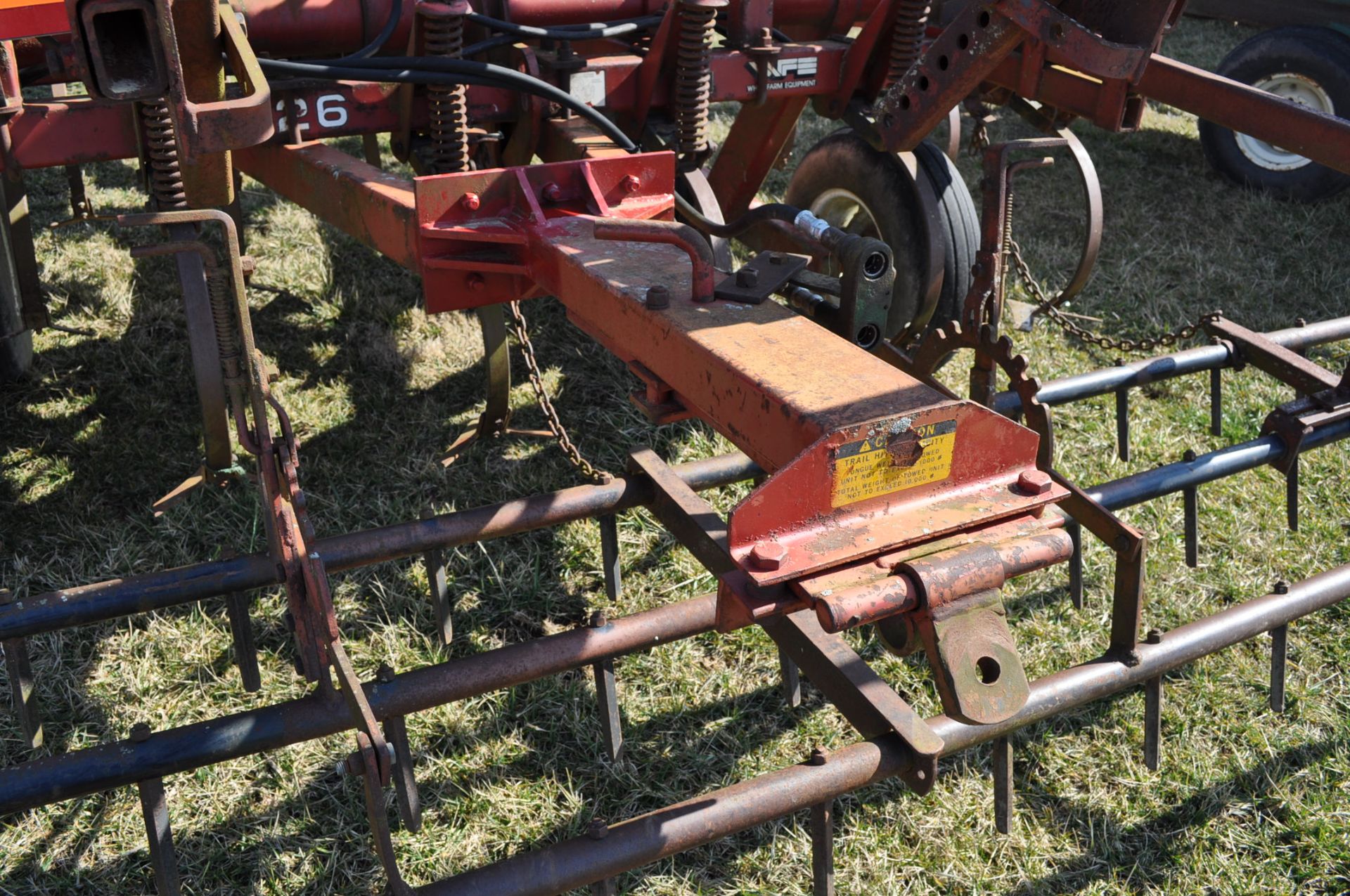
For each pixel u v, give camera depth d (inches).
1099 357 212.7
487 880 83.9
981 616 76.2
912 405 75.6
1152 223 272.5
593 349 206.2
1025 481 81.4
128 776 94.9
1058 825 122.3
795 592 74.4
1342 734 134.3
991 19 105.3
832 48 167.3
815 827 97.7
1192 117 352.2
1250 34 402.9
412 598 148.4
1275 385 205.8
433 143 141.6
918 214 175.5
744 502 71.1
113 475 166.9
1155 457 184.1
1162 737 133.3
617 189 120.3
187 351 196.1
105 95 82.7
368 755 80.1
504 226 114.5
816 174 193.2
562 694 135.6
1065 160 309.0
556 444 179.3
